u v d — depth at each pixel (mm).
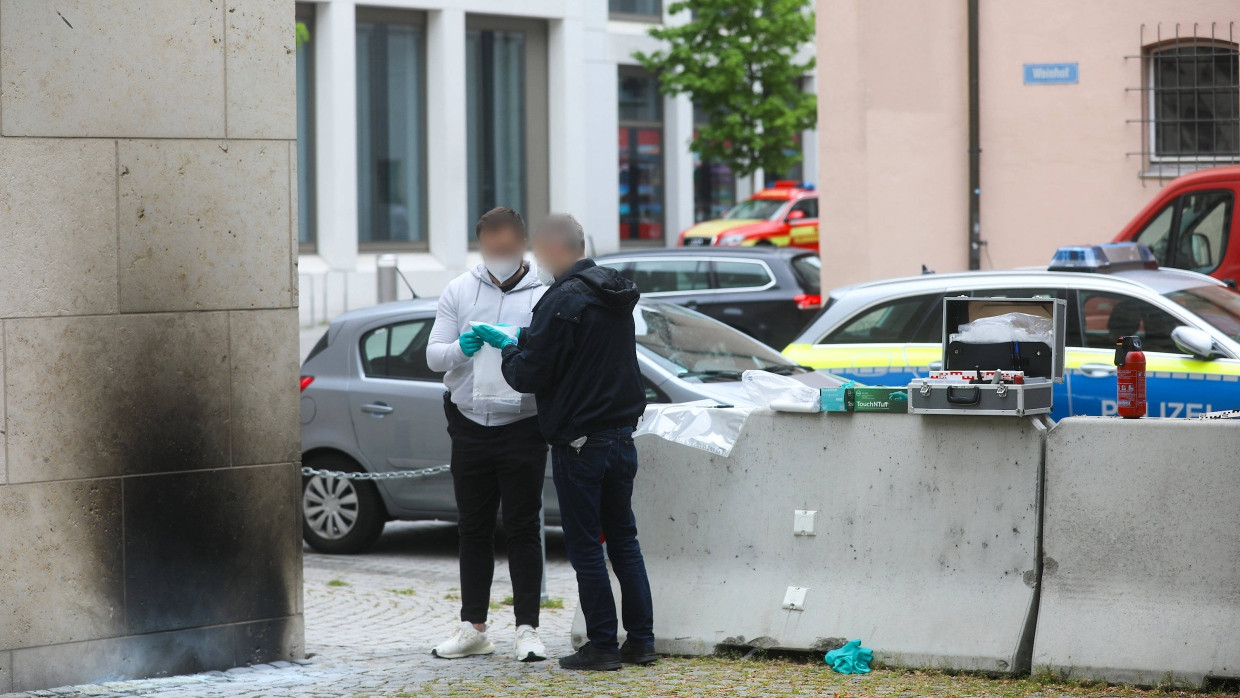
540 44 62250
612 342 12047
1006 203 33656
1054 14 32844
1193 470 11273
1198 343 16922
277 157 12844
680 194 67438
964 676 11711
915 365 19266
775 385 13133
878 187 33938
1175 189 25781
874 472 12492
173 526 12555
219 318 12656
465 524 13195
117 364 12203
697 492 13234
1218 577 11164
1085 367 18000
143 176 12227
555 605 16422
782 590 12742
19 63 11656
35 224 11789
